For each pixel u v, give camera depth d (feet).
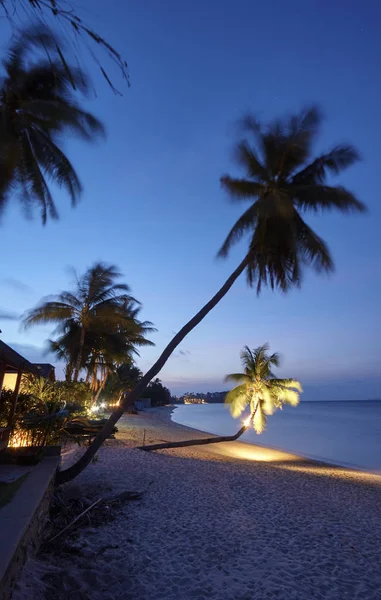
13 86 39.22
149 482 40.40
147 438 84.38
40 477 25.17
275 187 48.14
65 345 96.07
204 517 29.96
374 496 44.86
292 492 42.16
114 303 93.04
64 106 38.45
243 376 85.76
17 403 37.37
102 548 21.98
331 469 68.44
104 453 54.80
